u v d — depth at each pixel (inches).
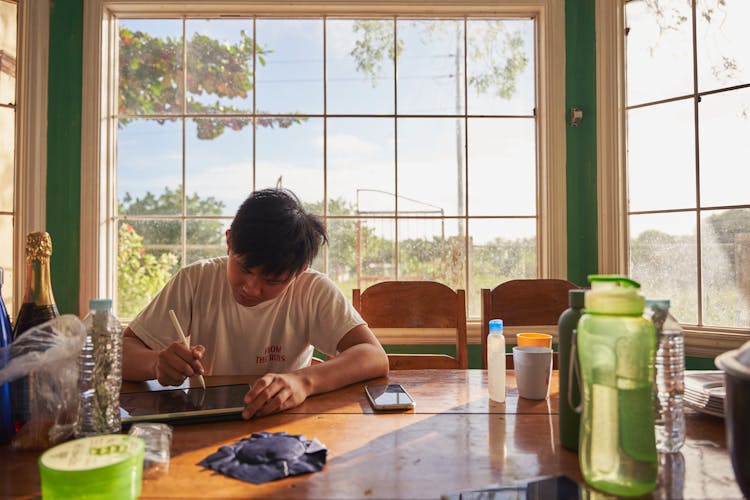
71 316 28.4
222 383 43.9
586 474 23.2
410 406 35.9
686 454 27.3
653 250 86.6
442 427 31.8
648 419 22.6
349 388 41.9
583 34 92.4
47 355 27.3
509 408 36.2
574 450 27.5
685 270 83.2
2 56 84.2
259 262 40.4
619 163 88.9
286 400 35.3
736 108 78.1
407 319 64.1
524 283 65.6
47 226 87.7
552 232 92.0
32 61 86.3
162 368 38.8
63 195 88.2
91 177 88.4
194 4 89.8
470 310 93.8
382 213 93.5
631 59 89.1
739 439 22.1
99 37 88.9
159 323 51.4
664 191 85.4
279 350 53.2
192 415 32.7
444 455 27.1
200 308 53.4
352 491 22.8
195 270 54.5
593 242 91.4
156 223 92.4
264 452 26.6
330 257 92.9
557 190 92.0
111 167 91.5
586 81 92.2
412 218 94.0
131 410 33.8
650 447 22.4
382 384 43.2
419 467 25.5
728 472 24.9
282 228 40.8
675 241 84.2
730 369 22.3
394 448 28.1
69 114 88.6
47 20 88.0
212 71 92.5
